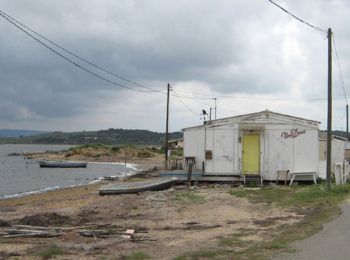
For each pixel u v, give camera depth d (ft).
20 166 298.97
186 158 111.04
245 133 109.29
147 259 35.63
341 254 34.47
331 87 83.15
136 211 66.74
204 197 81.25
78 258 36.50
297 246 37.86
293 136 108.27
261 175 107.65
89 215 64.03
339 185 87.66
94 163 322.96
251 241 41.83
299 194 80.18
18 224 57.06
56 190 129.70
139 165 286.46
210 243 41.63
